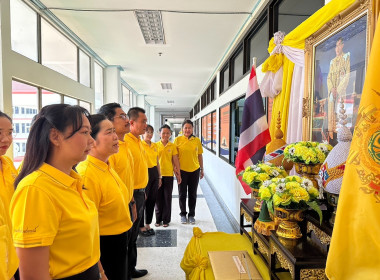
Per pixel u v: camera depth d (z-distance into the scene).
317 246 1.03
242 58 3.56
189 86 8.14
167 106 15.05
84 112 0.95
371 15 0.97
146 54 4.65
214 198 4.84
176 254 2.56
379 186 0.69
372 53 0.73
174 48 4.24
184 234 3.05
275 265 1.18
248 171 1.47
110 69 5.60
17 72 2.48
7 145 1.32
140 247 2.71
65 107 0.86
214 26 3.28
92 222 0.92
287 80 1.71
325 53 1.32
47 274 0.77
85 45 4.17
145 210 3.02
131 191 1.90
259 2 2.61
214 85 6.42
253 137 1.89
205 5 2.74
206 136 7.73
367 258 0.70
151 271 2.26
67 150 0.85
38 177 0.80
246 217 1.66
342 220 0.74
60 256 0.82
